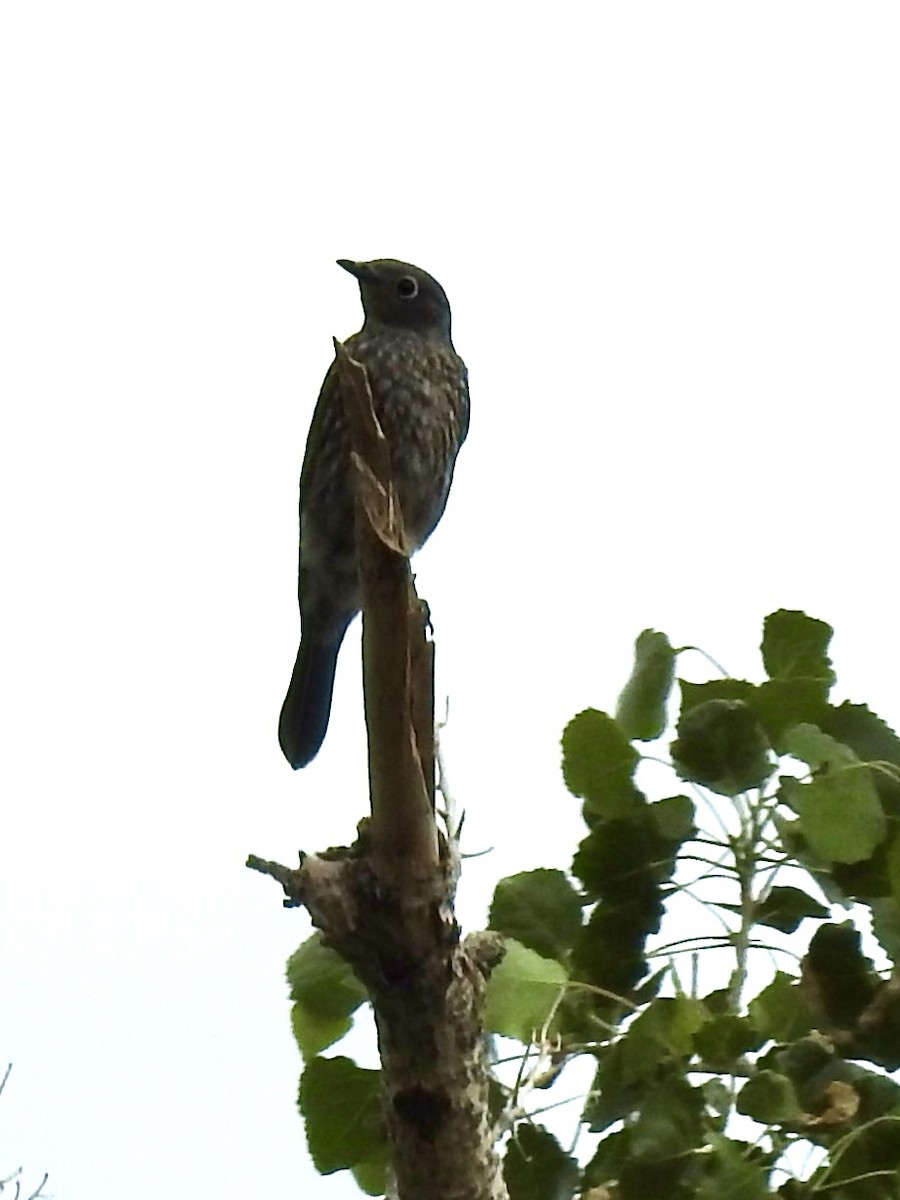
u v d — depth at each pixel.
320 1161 9.77
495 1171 7.89
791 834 9.50
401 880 7.40
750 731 9.61
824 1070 9.19
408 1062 7.63
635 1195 8.84
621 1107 9.16
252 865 7.59
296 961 9.88
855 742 9.83
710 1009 9.88
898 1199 8.91
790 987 9.65
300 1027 9.88
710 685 9.96
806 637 10.42
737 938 9.61
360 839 7.66
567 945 9.82
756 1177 8.49
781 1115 8.70
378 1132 9.72
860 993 9.41
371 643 7.34
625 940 9.77
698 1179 8.81
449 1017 7.59
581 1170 9.27
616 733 10.13
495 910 9.87
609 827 9.78
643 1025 9.11
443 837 7.70
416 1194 7.77
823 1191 8.95
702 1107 8.91
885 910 9.25
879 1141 8.96
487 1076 8.67
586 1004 9.78
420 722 7.50
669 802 9.83
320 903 7.43
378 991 7.54
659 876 9.78
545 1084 9.16
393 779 7.33
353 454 7.46
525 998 9.03
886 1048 9.30
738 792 9.62
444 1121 7.66
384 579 7.30
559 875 9.91
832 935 9.45
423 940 7.43
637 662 10.24
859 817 9.14
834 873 9.40
